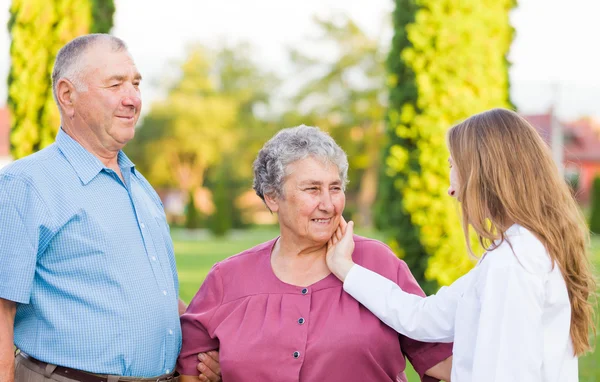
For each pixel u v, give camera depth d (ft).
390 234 19.63
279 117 127.03
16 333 7.93
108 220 7.98
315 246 8.48
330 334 7.97
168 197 137.49
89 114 8.08
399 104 19.31
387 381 8.08
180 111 123.95
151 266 8.24
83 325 7.66
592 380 16.83
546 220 6.93
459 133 7.54
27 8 18.88
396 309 7.83
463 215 7.45
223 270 8.86
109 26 20.12
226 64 130.82
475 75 18.78
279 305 8.30
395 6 19.51
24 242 7.45
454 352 7.16
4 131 130.21
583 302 6.97
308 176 8.05
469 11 18.79
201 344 8.71
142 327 7.95
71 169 8.01
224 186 95.45
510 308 6.48
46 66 18.89
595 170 140.97
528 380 6.30
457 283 7.57
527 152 7.17
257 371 7.99
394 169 19.48
